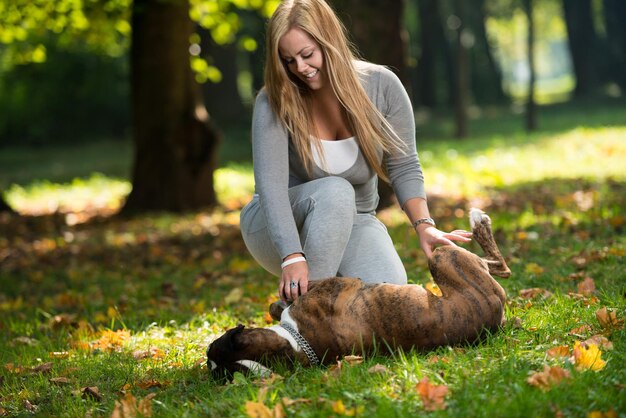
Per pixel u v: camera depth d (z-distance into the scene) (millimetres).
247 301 7137
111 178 24281
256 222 4977
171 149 15617
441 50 49906
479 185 15781
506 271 4645
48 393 4859
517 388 3715
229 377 4219
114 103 38531
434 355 4277
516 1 51031
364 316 4270
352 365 4137
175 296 8281
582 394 3684
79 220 15812
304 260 4520
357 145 4859
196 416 3924
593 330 4723
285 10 4652
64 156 33031
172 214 15250
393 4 13164
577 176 15250
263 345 4184
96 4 16781
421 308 4285
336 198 4633
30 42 19234
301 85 4816
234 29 18422
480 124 37125
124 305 7898
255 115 4812
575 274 6473
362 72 4863
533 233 8914
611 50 51406
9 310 8531
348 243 4895
